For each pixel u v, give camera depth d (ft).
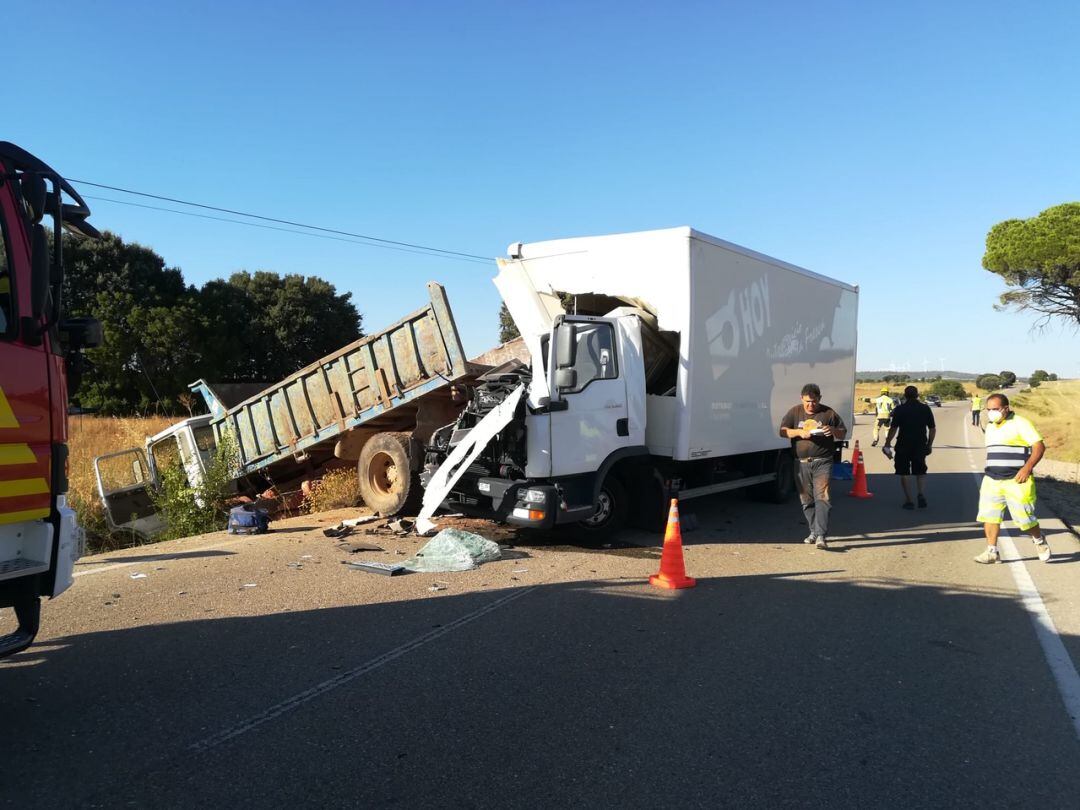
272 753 11.52
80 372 13.69
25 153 11.84
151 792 10.33
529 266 31.50
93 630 17.54
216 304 144.15
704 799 10.34
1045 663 15.92
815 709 13.43
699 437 29.19
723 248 29.99
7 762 11.17
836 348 42.06
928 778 11.03
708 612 19.33
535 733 12.30
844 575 23.65
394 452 32.14
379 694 13.84
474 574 22.88
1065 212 113.70
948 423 128.57
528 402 25.36
